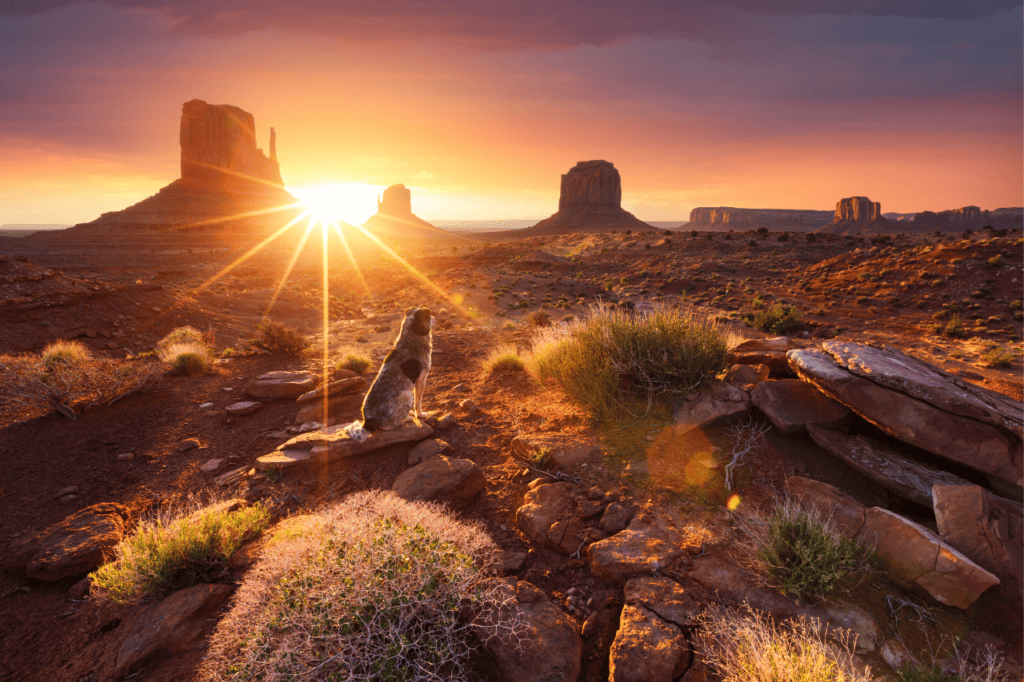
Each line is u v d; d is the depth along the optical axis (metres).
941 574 3.09
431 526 3.37
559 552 3.78
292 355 12.17
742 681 2.51
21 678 3.11
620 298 51.34
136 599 3.58
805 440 4.88
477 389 7.88
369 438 5.69
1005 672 2.60
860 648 2.81
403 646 2.53
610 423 5.43
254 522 4.34
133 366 9.12
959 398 4.01
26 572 4.04
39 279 18.16
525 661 2.71
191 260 109.88
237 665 2.62
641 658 2.72
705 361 5.50
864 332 31.72
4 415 7.36
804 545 3.23
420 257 108.38
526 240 140.88
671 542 3.65
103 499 5.27
